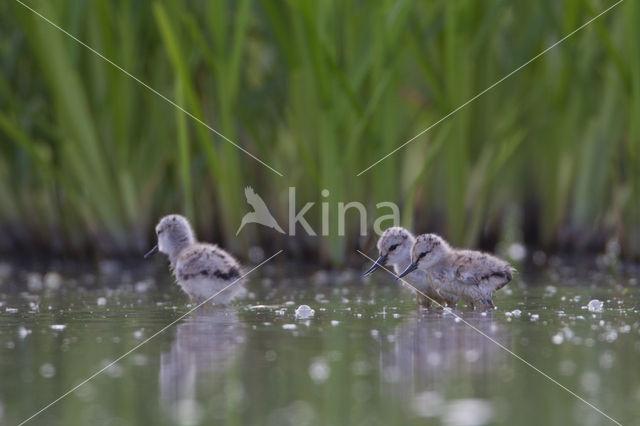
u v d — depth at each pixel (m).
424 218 18.95
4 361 8.72
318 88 16.42
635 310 11.73
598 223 19.19
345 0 16.97
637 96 16.47
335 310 12.17
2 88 17.08
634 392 7.37
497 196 19.08
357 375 8.02
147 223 19.00
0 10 18.23
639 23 16.25
